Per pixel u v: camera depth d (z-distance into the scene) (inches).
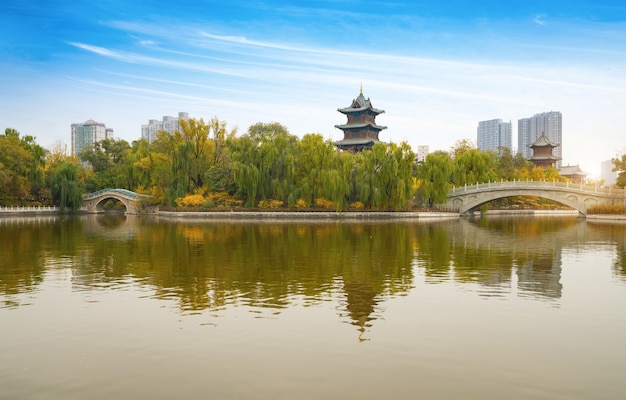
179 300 788.6
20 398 460.8
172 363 536.4
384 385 485.4
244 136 3368.6
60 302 775.7
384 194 3159.5
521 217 3585.1
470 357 552.1
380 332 633.6
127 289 865.5
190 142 3472.0
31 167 3457.2
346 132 5418.3
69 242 1596.9
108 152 5388.8
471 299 797.2
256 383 489.4
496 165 4658.0
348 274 1007.0
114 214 3887.8
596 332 634.2
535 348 579.5
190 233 1959.9
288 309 737.0
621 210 2942.9
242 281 933.8
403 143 3164.4
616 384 487.2
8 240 1662.2
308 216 3085.6
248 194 3223.4
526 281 940.6
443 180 3272.6
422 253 1330.0
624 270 1063.6
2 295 821.9
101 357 553.0
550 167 5265.8
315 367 525.7
